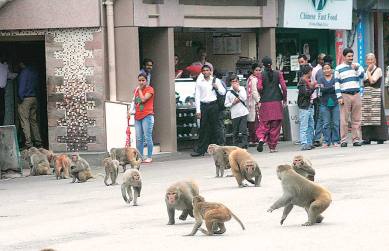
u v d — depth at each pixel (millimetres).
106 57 24172
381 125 24922
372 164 18547
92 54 24000
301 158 13664
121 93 24359
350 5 31188
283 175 11461
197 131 26328
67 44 24172
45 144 26219
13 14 24266
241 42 28188
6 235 12562
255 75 26516
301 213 12680
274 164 20344
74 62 24141
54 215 14477
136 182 14750
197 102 24422
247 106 26609
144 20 24516
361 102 24766
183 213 12641
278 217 12375
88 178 19812
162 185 17562
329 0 30188
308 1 29344
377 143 25375
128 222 12984
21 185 19859
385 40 34656
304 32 30500
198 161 22875
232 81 25250
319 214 11492
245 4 27578
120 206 14859
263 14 27969
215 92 24438
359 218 11734
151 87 23578
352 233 10664
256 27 28062
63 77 24250
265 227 11562
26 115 25312
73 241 11602
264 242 10422
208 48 27609
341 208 12633
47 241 11758
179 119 26094
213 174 19016
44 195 17531
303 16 29188
